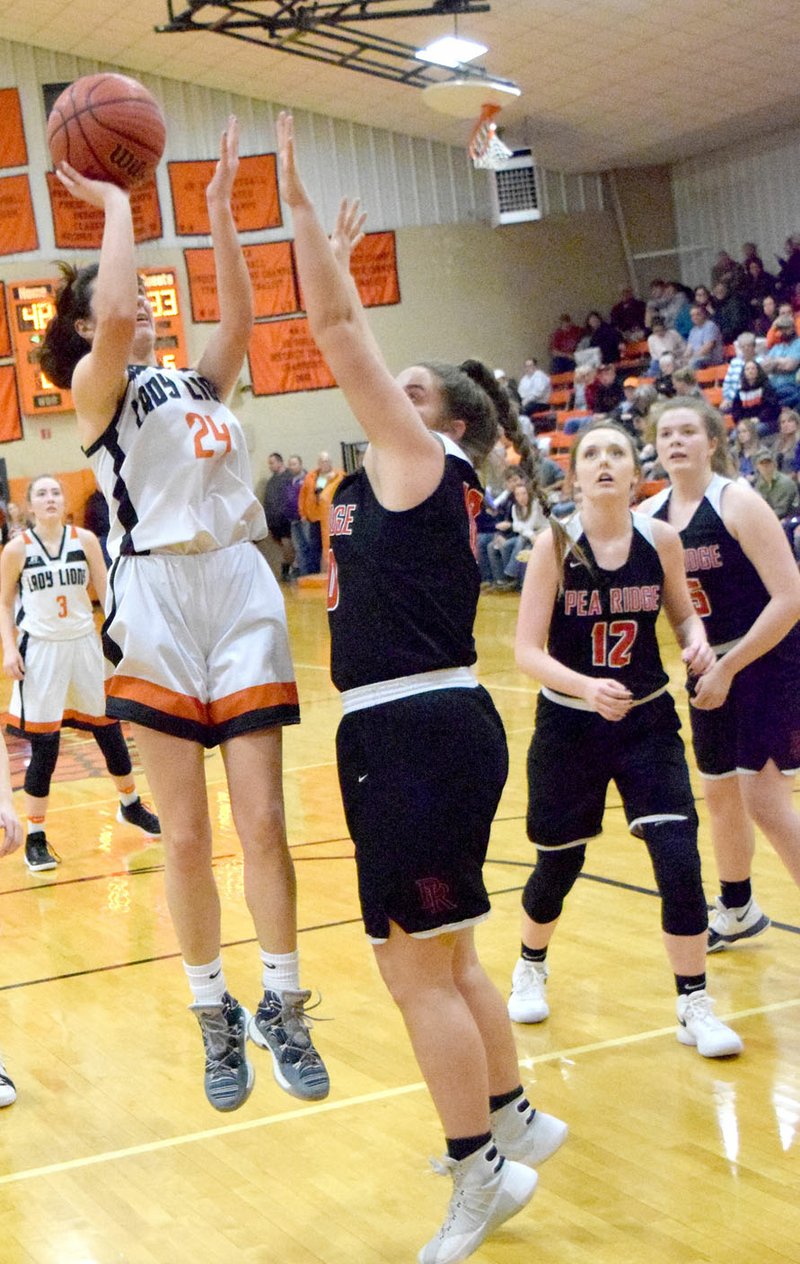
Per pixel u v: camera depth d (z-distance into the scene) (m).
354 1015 3.80
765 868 4.86
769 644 3.53
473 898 2.42
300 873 5.30
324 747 7.88
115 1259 2.63
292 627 13.68
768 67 14.99
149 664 2.63
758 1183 2.73
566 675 3.23
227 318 2.90
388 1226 2.70
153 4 14.98
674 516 3.80
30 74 16.95
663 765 3.37
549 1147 2.74
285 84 17.20
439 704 2.40
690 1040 3.44
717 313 16.42
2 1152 3.14
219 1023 2.73
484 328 19.27
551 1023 3.64
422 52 12.75
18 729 5.78
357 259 18.64
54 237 17.22
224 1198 2.85
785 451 12.36
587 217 19.61
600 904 4.63
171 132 17.66
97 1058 3.67
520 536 13.98
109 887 5.43
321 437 18.70
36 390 17.23
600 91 15.74
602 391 16.53
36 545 5.79
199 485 2.68
